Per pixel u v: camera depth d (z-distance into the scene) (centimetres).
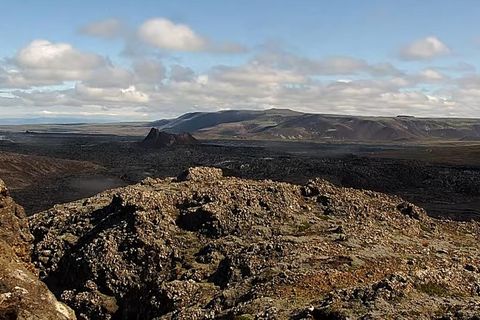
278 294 3962
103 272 5503
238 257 5012
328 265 4534
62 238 6294
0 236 4488
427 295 3400
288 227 5828
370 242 5334
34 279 3525
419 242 5766
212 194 6438
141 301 5097
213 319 3972
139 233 5738
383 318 2956
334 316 3144
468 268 4559
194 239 5822
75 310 5272
